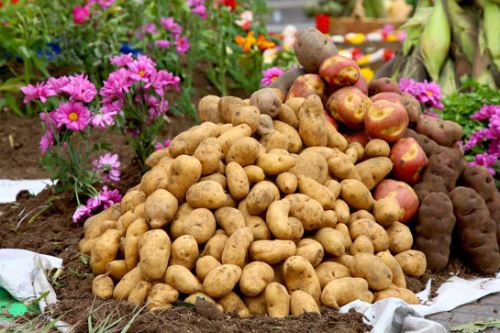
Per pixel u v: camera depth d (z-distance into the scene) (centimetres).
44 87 229
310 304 186
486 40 301
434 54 308
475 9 309
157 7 339
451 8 310
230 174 197
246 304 189
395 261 198
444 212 212
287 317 184
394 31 446
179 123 333
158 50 331
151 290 188
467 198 214
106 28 329
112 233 198
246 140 199
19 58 345
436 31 308
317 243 194
